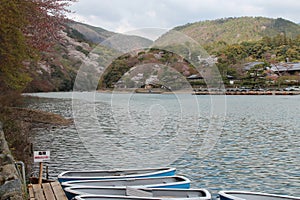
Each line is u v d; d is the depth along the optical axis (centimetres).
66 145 1324
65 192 564
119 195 554
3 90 1438
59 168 1002
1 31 1064
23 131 1183
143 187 587
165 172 707
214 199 782
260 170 1022
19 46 1156
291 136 1605
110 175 705
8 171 632
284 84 5253
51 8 1536
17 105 1784
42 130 1634
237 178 947
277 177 955
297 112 2656
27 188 643
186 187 632
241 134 1656
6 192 561
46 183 665
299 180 928
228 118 2298
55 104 2845
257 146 1364
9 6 1073
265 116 2425
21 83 1271
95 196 518
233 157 1172
